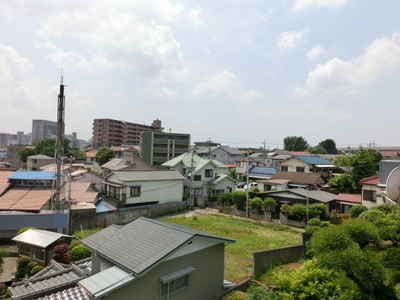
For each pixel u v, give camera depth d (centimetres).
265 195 2692
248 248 1549
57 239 1342
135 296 647
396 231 989
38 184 2472
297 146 7931
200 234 764
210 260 857
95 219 2066
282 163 3988
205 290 838
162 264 708
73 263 995
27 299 724
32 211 1939
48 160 4488
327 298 671
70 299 716
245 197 2656
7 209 1923
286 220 2253
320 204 2142
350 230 956
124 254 709
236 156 6262
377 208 1584
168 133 6081
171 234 763
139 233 813
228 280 1087
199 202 3083
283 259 1272
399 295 804
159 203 2769
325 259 784
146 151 5916
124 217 2311
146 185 2678
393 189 1230
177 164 3528
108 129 8769
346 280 756
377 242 975
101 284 595
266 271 1168
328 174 3669
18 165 6203
